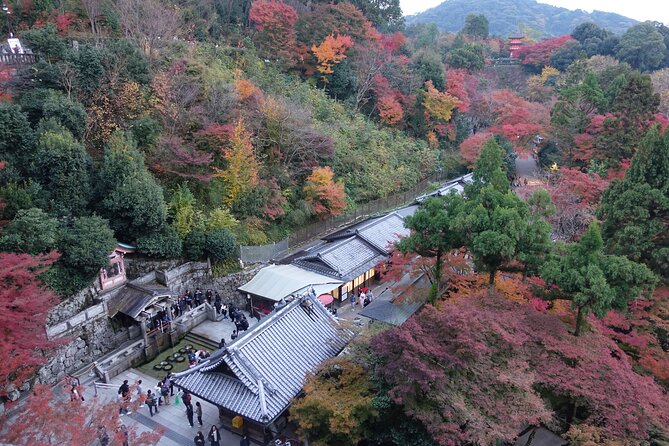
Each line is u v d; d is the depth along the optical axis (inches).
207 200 1408.7
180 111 1424.7
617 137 1605.6
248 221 1457.9
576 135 1854.1
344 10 2372.0
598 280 772.0
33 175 1058.7
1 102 1097.4
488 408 674.2
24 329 715.4
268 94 1808.6
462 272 1098.1
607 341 834.2
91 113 1295.5
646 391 699.4
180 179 1368.1
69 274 1011.9
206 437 855.1
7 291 676.7
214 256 1290.6
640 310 940.0
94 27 1594.5
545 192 1010.1
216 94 1509.6
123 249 1123.3
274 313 925.8
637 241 987.3
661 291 962.7
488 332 763.4
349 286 1364.4
